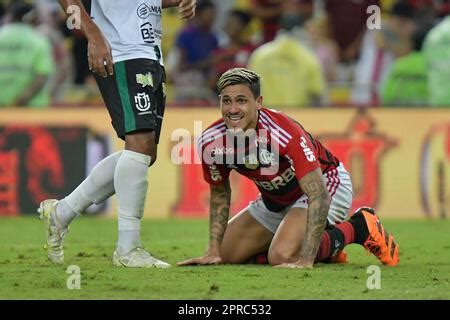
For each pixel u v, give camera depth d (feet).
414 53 159.12
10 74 153.28
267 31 173.37
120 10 77.25
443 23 153.69
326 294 63.21
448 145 145.18
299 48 156.97
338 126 146.20
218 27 184.34
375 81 170.40
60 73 168.04
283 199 81.46
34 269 75.36
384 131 145.79
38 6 170.30
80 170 145.38
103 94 77.56
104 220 139.85
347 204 84.64
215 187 81.25
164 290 64.39
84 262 82.17
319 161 82.23
